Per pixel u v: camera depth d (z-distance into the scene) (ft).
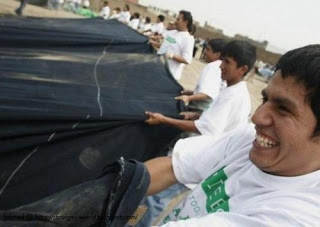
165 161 4.77
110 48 14.89
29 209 2.99
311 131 3.04
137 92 10.03
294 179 3.34
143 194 3.47
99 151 7.44
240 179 3.82
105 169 3.59
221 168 4.30
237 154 4.24
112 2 103.91
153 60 12.21
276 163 3.33
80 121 6.98
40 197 6.75
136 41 16.17
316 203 3.00
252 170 3.75
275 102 3.19
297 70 3.00
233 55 8.04
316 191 3.14
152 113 8.14
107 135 7.52
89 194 3.21
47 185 6.82
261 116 3.25
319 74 2.91
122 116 7.61
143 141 8.21
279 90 3.11
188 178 4.69
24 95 7.23
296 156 3.19
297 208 2.93
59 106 7.21
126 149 7.88
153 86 10.85
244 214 3.08
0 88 7.28
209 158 4.62
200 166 4.62
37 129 6.48
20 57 9.85
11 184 6.55
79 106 7.55
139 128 8.04
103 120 7.34
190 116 9.66
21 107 6.56
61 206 3.08
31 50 10.98
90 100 8.21
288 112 3.09
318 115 2.97
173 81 11.66
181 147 4.83
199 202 4.22
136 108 8.79
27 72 8.78
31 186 6.70
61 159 6.97
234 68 8.14
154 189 4.58
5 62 9.11
